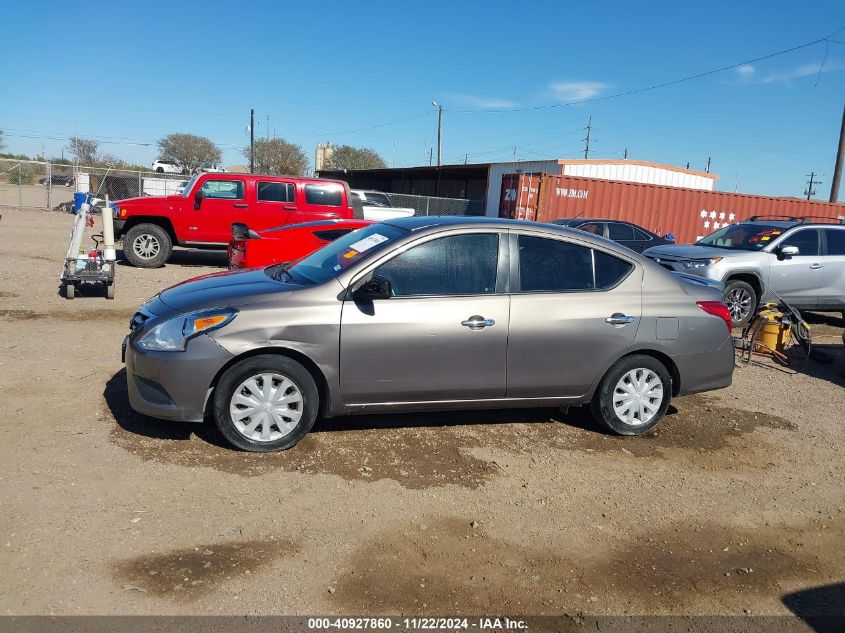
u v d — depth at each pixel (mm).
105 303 9094
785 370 8133
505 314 4887
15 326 7523
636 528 4051
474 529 3883
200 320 4434
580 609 3250
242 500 3982
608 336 5117
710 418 6074
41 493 3855
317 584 3270
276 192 13195
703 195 21422
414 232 4871
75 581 3125
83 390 5523
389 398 4797
